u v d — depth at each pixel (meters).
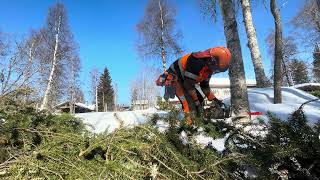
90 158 2.49
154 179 2.29
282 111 8.02
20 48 6.08
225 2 6.84
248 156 2.58
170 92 4.84
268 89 13.32
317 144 2.68
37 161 2.29
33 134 2.81
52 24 29.08
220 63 4.70
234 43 6.68
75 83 30.09
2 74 4.20
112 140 2.46
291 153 2.60
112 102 55.00
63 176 2.23
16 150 2.61
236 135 3.03
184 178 2.29
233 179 2.52
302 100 11.98
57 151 2.42
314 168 2.73
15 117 2.98
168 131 2.74
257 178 2.53
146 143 2.47
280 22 11.70
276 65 11.36
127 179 2.19
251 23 15.91
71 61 29.48
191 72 4.68
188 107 4.61
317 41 25.78
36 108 3.38
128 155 2.40
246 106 6.57
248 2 15.62
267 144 2.78
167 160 2.38
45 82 4.49
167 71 4.97
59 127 3.05
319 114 6.80
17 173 2.20
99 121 6.09
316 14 26.14
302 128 2.84
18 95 3.42
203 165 2.45
